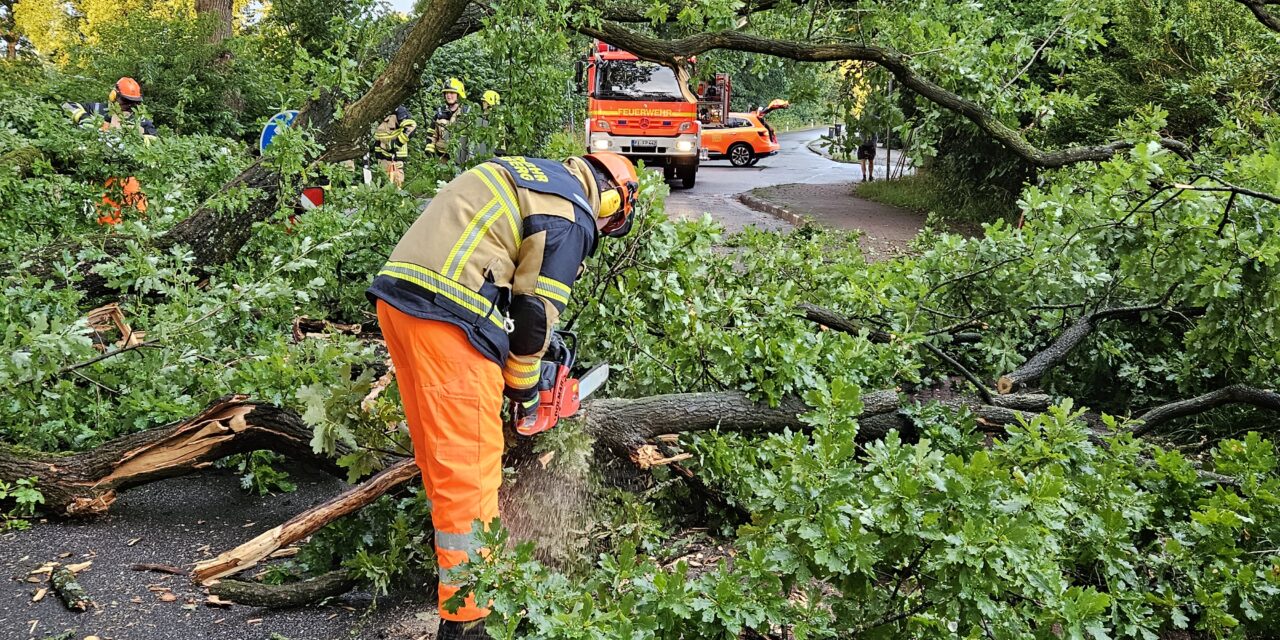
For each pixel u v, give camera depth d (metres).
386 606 3.35
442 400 2.71
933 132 7.14
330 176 6.39
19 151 7.23
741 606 2.58
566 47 6.22
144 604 3.26
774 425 3.93
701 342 4.08
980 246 5.37
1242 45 7.93
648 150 18.17
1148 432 5.02
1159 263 4.78
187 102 13.05
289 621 3.21
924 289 5.34
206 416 3.82
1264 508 3.46
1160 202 4.72
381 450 3.48
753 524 3.73
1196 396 5.20
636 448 3.61
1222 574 3.23
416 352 2.72
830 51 6.56
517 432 3.05
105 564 3.54
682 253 4.27
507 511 3.36
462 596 2.55
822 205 15.42
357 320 6.09
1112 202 4.79
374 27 6.62
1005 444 3.47
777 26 7.18
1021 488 3.01
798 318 4.82
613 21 6.83
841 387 3.19
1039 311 5.63
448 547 2.72
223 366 4.56
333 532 3.52
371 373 3.39
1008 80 6.96
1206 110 8.41
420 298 2.70
